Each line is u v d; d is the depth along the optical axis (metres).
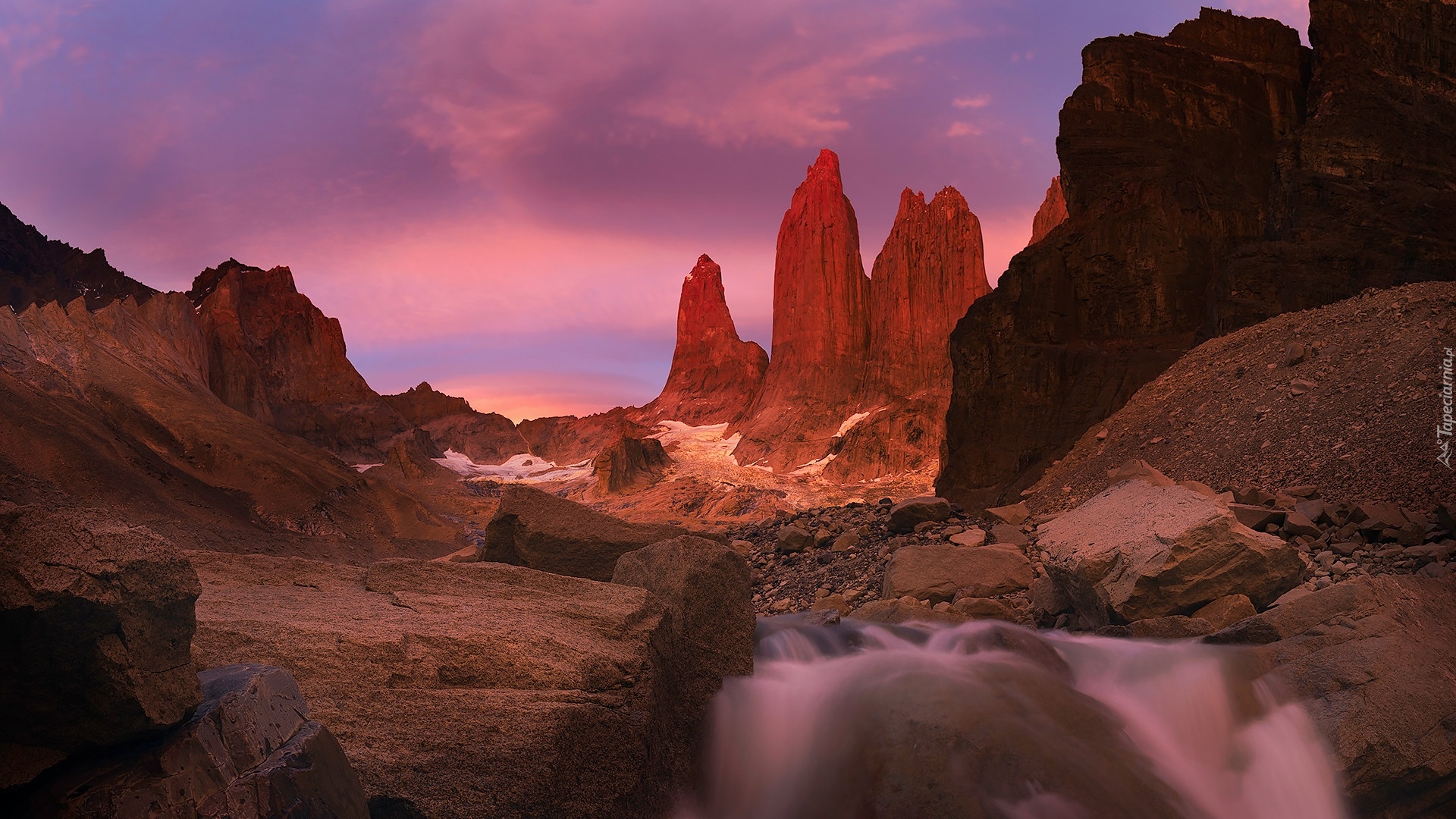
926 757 7.61
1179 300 35.97
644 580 9.32
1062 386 35.31
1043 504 24.80
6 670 4.09
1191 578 10.67
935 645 10.19
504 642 6.89
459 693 6.32
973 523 18.09
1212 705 8.72
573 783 6.33
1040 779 7.34
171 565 4.56
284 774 4.59
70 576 4.09
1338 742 8.04
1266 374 22.56
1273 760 8.26
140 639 4.34
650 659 7.52
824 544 19.41
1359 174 34.78
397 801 5.70
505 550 13.46
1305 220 33.69
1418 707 8.20
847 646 10.35
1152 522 11.73
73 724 4.30
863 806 7.51
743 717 8.59
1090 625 11.93
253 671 5.16
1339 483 15.79
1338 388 19.36
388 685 6.34
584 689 6.85
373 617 7.20
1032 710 8.13
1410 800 8.12
